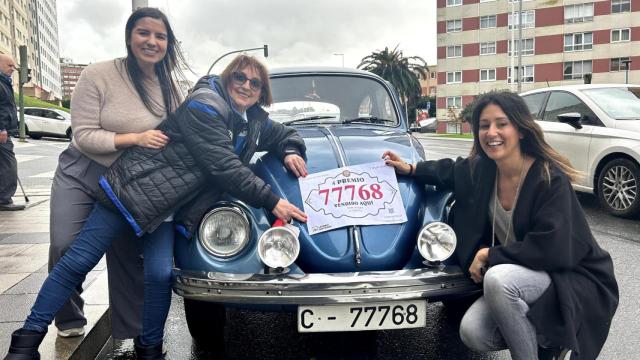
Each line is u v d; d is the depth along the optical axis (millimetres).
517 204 2703
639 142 6539
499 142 2709
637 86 7730
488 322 2719
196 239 2924
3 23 73875
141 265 3316
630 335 3551
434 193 3346
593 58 48281
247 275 2809
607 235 6027
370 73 5113
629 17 46625
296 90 4805
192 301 3328
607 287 2584
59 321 3232
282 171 3383
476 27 52094
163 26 2889
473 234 2887
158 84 3031
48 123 25688
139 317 3357
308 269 2988
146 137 2787
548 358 2670
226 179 2816
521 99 2727
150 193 2727
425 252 2939
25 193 8570
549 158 2697
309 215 3104
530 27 50312
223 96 3045
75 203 3018
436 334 3729
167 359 3420
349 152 3588
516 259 2545
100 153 2898
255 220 2988
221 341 3584
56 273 2795
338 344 3623
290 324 4004
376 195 3221
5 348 3018
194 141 2789
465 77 53000
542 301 2504
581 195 8461
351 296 2752
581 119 7371
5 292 3971
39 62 104188
